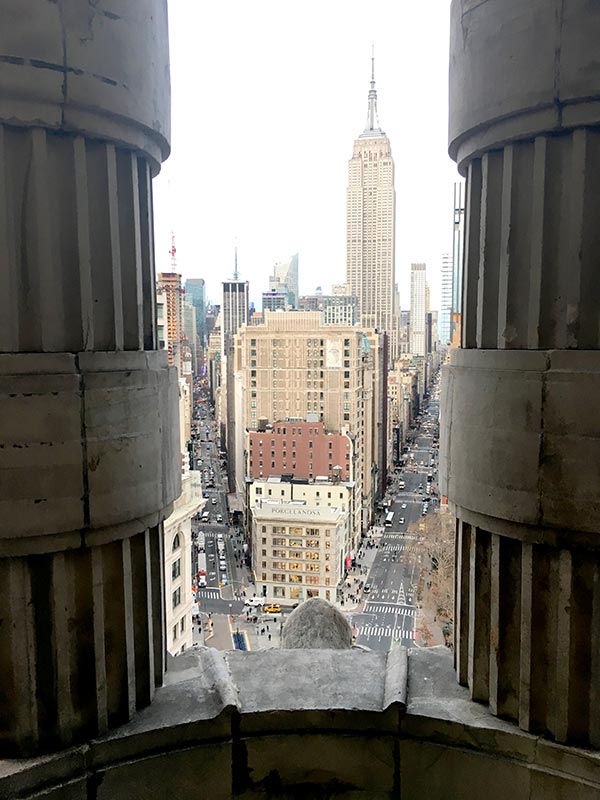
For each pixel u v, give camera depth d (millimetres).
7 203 6504
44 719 6906
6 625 6730
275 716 7543
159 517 7805
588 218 6688
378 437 116062
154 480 7559
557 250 6879
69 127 6645
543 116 6723
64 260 6812
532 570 7051
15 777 6605
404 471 138875
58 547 6773
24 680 6789
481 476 7348
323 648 9336
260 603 66688
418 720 7441
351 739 7609
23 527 6602
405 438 156875
